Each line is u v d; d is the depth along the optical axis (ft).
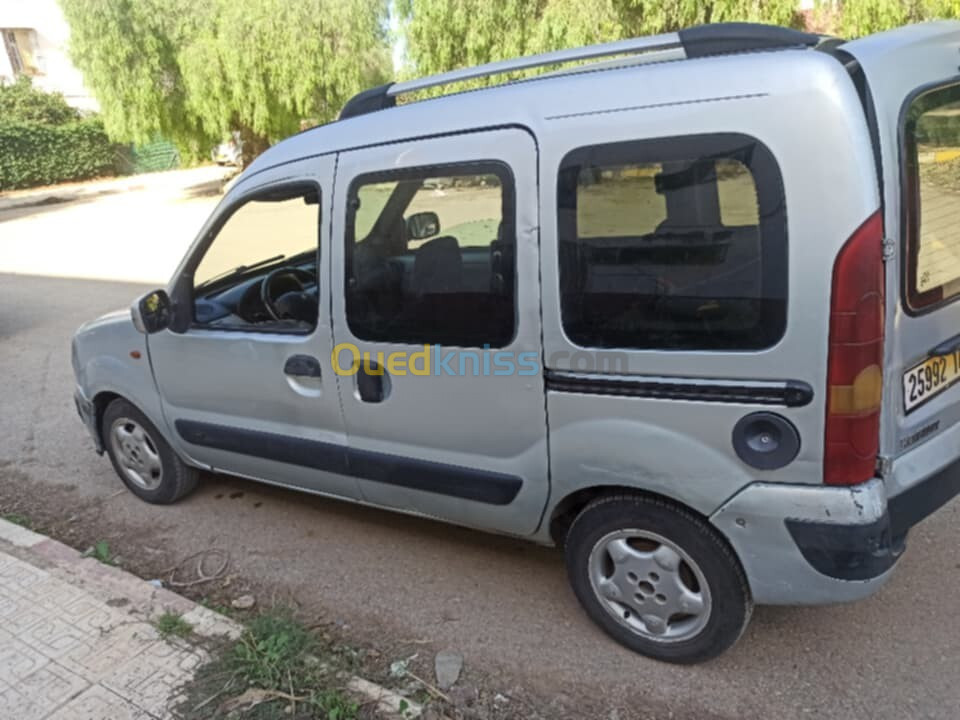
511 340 8.43
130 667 8.96
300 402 10.55
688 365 7.48
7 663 9.14
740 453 7.42
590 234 7.73
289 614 10.14
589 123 7.57
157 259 40.86
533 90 8.05
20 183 85.76
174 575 11.37
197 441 12.16
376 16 56.13
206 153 67.72
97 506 13.79
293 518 12.85
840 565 7.26
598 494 8.70
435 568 11.09
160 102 61.11
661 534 8.23
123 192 80.23
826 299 6.72
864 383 6.81
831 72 6.53
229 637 9.41
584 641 9.30
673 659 8.70
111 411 13.41
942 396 8.00
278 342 10.47
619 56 9.24
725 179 6.98
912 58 7.29
